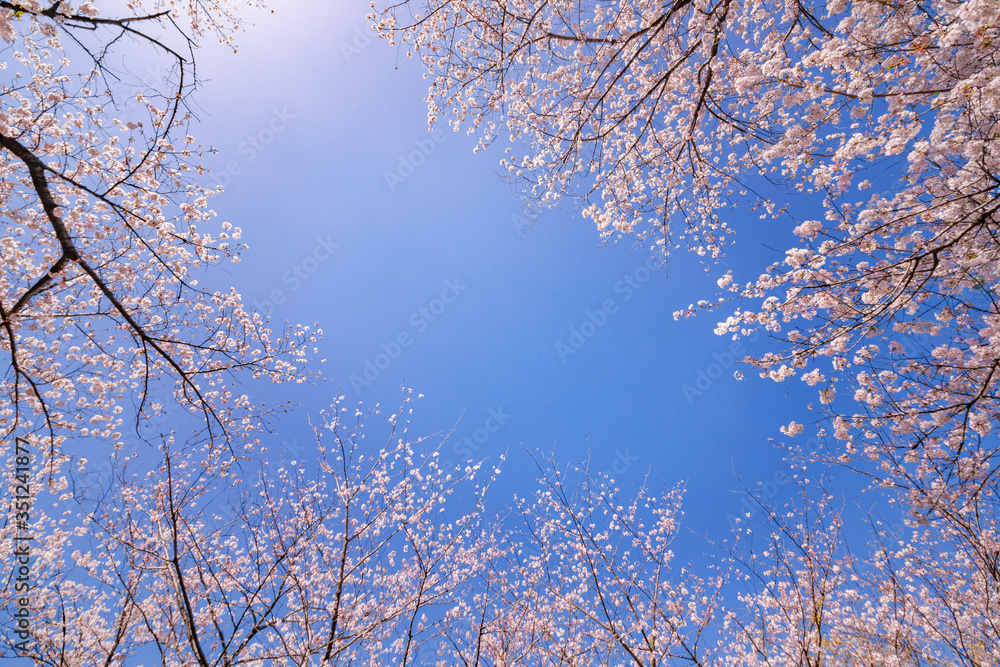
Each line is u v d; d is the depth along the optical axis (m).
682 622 7.42
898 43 4.73
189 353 8.20
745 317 5.77
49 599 7.50
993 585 5.93
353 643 6.55
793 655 6.78
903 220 4.75
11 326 5.76
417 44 7.42
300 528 7.93
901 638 6.67
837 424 5.52
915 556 7.27
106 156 6.66
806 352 5.12
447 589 7.19
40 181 5.37
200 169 6.75
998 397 4.68
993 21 3.54
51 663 6.81
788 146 5.60
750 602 7.64
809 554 6.59
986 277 4.63
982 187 4.25
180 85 5.89
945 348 5.37
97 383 7.75
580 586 8.57
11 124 5.66
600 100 6.66
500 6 6.53
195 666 6.60
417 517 8.15
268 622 6.23
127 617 7.02
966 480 4.87
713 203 7.51
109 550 7.08
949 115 4.24
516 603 7.57
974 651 6.38
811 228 5.28
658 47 6.57
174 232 6.80
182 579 6.18
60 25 5.14
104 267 6.92
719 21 5.33
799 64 5.10
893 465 5.55
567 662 6.90
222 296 8.35
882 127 5.29
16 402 6.18
